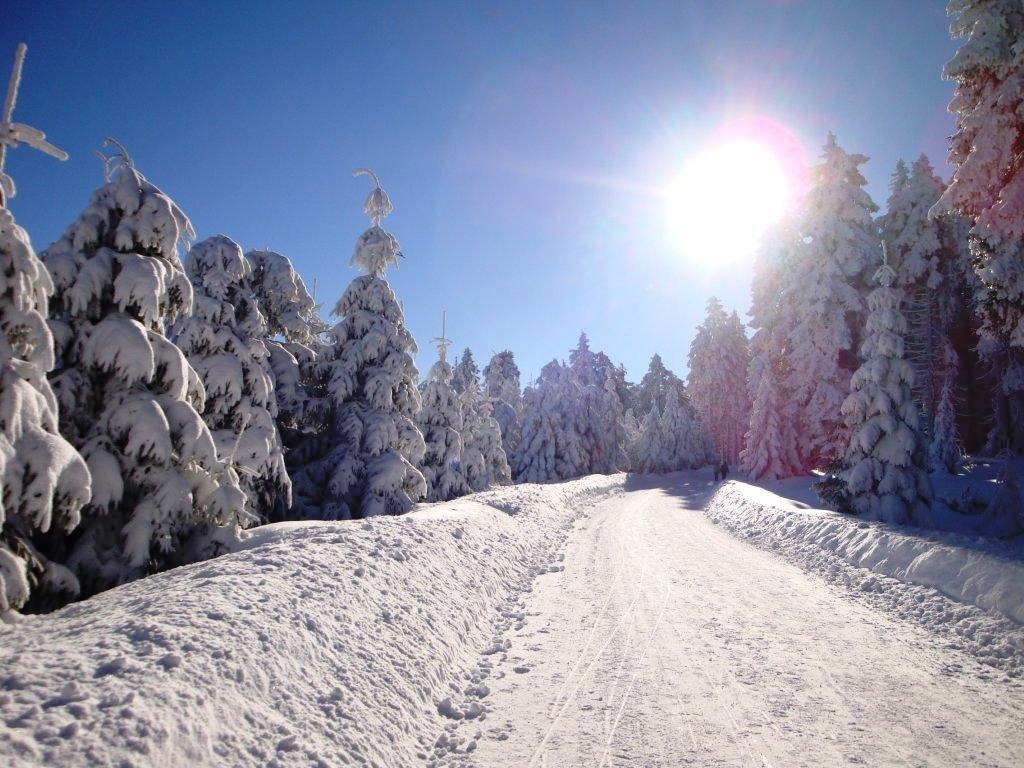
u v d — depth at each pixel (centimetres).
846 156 3169
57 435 656
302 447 2003
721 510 2238
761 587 1077
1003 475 1499
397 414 2072
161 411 939
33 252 642
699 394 5319
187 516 956
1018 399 2553
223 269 1515
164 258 1036
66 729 326
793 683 618
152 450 907
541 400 5344
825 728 514
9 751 296
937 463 2711
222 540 1000
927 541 1031
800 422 3228
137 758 327
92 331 922
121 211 1017
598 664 688
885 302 1617
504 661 707
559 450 5275
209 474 1014
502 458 3881
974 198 1216
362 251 2148
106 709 353
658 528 1967
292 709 447
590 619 880
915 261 2914
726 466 4178
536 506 2006
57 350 916
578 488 3122
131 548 887
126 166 1028
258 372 1441
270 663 479
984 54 1162
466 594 891
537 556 1390
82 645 436
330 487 1847
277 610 562
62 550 896
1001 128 1174
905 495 1515
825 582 1105
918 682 616
